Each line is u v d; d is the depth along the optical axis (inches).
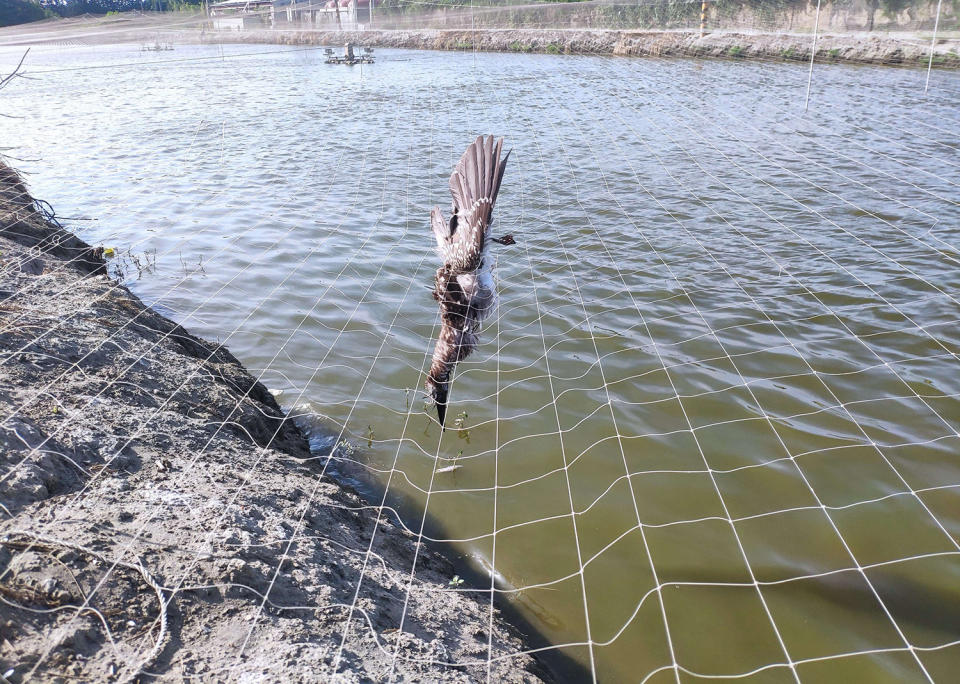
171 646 209.0
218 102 1207.6
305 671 208.1
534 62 1360.7
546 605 298.2
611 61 1321.4
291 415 423.8
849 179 713.6
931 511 340.8
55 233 566.9
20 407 294.0
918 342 466.6
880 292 525.0
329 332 508.4
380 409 430.3
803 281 546.9
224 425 346.6
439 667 233.3
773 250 597.0
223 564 238.8
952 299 509.0
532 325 505.7
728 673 268.1
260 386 428.5
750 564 317.4
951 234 600.4
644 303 528.1
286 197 751.7
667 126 885.8
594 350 476.1
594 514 347.9
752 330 490.0
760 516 342.6
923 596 299.3
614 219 663.8
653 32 1412.4
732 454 381.7
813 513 343.0
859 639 281.6
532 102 1024.2
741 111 918.4
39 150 934.4
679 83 1068.5
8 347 335.9
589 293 543.8
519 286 555.8
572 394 434.9
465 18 1731.1
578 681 264.4
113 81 1439.5
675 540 330.0
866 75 1077.1
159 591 221.5
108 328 389.4
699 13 1396.4
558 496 359.9
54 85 1390.3
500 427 411.2
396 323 520.1
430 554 316.2
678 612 294.0
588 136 876.6
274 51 1796.3
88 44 1355.8
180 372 374.9
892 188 688.4
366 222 684.1
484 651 254.1
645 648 278.5
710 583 307.9
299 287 567.2
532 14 1608.0
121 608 216.1
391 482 369.7
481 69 1322.6
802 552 322.3
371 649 228.7
